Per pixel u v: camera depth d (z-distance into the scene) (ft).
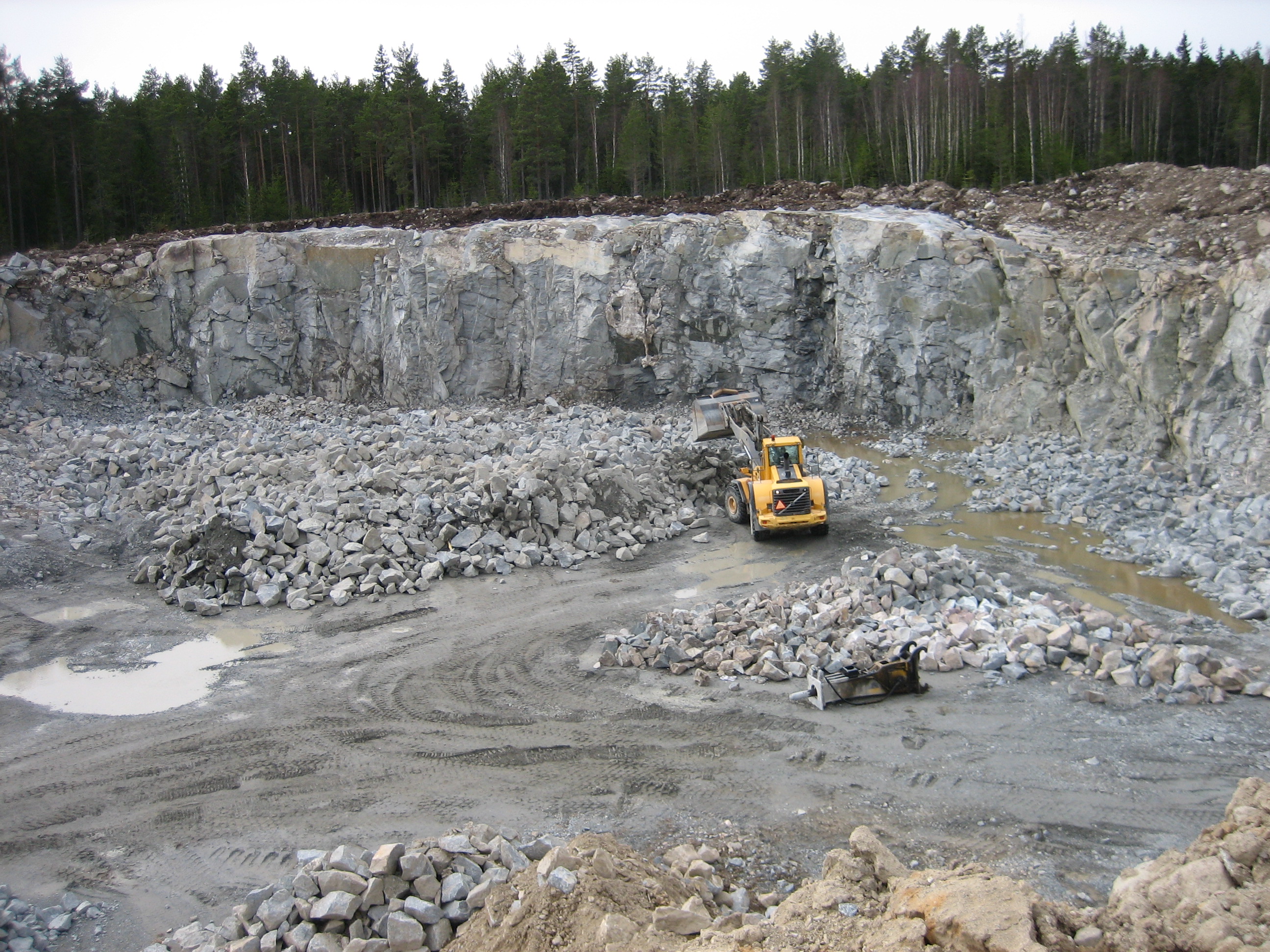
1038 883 28.32
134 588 62.08
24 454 81.46
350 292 120.37
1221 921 20.65
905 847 30.58
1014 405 92.99
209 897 29.96
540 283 117.08
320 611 57.52
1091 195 108.06
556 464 72.33
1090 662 43.21
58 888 30.86
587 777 36.11
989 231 102.68
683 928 24.26
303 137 175.42
